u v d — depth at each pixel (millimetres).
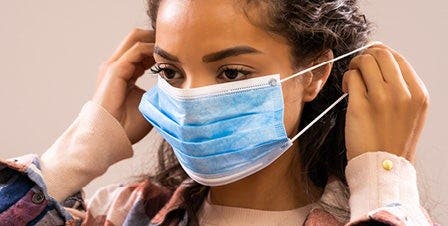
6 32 1933
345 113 1208
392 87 1114
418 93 1116
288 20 1083
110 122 1337
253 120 1108
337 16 1155
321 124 1226
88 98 1920
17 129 1954
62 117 1938
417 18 1655
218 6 1051
